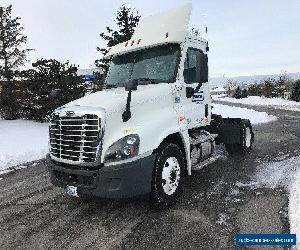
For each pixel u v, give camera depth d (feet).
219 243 12.76
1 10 72.54
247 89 148.66
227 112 68.54
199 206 16.69
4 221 15.92
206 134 22.45
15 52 75.00
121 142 14.53
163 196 16.20
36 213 16.79
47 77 48.29
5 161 28.60
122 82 20.24
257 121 56.08
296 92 112.47
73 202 18.16
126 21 52.60
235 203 16.85
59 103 48.03
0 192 20.70
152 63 19.74
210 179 21.35
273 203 16.55
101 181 14.28
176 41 18.72
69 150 15.12
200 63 19.58
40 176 24.23
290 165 23.85
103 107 14.80
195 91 20.26
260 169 23.34
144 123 15.83
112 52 21.54
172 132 17.16
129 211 16.46
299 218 14.28
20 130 42.06
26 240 13.79
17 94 50.70
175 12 20.25
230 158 27.30
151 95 17.10
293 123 50.39
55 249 12.90
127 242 13.20
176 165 17.35
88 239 13.64
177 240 13.17
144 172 14.98
